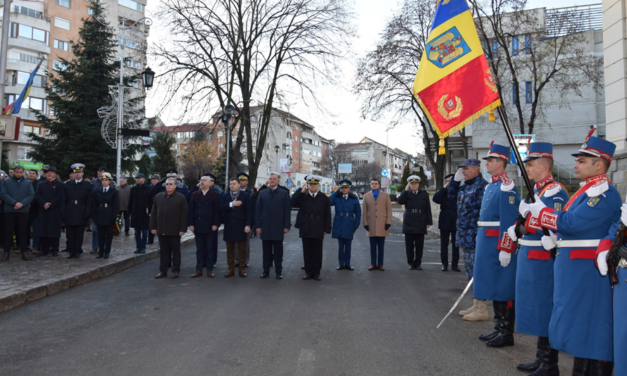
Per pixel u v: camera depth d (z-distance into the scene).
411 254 9.95
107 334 5.05
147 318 5.72
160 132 46.31
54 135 26.42
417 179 9.77
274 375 3.86
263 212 8.63
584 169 3.35
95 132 24.53
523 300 4.07
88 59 25.97
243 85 21.84
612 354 3.17
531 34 19.88
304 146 86.69
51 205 9.94
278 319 5.67
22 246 9.62
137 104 25.47
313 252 8.55
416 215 9.75
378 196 9.73
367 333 5.11
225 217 8.80
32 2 42.03
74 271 8.25
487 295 4.84
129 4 49.00
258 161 22.64
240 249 8.89
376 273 9.35
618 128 10.55
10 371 3.95
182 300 6.74
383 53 23.48
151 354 4.38
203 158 45.62
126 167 26.58
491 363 4.23
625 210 2.85
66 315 5.89
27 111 40.22
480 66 4.61
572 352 3.28
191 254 12.12
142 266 10.07
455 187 7.07
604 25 11.17
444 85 4.80
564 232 3.29
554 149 27.17
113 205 9.95
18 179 9.49
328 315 5.89
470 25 4.75
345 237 9.70
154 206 8.71
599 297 3.22
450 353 4.48
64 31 44.44
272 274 9.18
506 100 25.47
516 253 4.62
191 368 4.01
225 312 6.02
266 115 22.56
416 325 5.48
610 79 10.90
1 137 10.35
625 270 2.88
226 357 4.29
